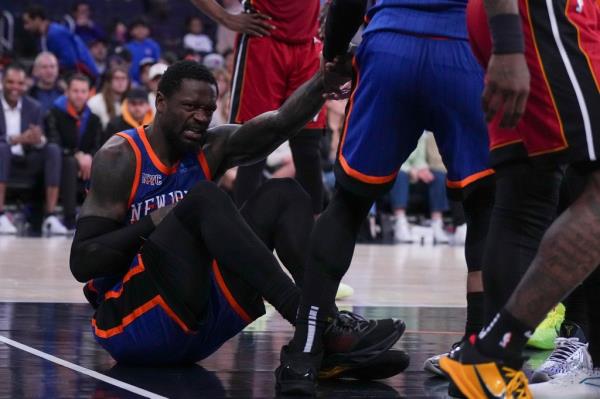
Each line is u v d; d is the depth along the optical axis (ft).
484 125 14.85
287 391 14.75
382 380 16.35
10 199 58.59
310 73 27.86
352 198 15.35
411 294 31.14
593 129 12.78
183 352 16.78
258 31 26.94
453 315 25.75
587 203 13.03
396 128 14.94
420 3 14.80
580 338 17.94
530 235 13.82
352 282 34.50
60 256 40.32
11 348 18.43
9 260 37.86
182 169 17.25
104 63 75.72
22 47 75.72
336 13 15.14
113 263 16.52
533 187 13.67
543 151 13.12
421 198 62.49
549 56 12.95
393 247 55.67
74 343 19.21
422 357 18.90
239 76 27.55
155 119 17.07
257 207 17.24
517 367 13.32
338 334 15.89
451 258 47.85
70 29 77.92
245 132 17.53
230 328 16.76
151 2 91.97
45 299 26.50
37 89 61.31
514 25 12.47
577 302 17.97
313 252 15.28
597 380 14.70
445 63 14.58
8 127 55.47
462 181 15.07
